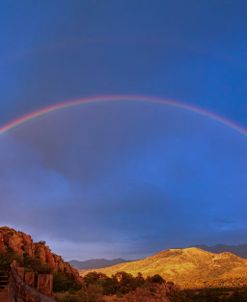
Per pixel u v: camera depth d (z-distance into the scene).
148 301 36.62
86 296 30.67
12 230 47.09
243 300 77.44
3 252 37.75
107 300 33.00
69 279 38.62
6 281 23.12
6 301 17.50
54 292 32.19
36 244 46.81
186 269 198.25
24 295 12.77
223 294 85.38
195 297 76.56
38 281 13.69
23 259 37.44
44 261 41.62
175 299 46.06
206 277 172.88
